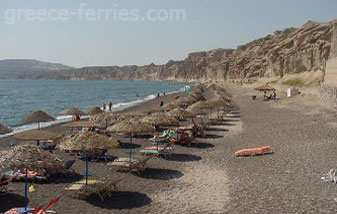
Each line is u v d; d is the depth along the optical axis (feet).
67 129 107.65
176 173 55.01
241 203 41.37
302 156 62.49
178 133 87.40
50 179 51.85
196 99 161.17
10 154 38.68
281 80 283.18
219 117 119.65
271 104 168.76
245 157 64.44
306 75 239.09
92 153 64.28
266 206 40.16
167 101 251.60
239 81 504.84
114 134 91.45
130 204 41.91
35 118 81.76
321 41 257.14
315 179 49.47
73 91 467.11
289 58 298.76
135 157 65.67
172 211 39.47
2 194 45.21
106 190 44.70
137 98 326.65
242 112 144.66
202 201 42.45
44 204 39.29
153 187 48.24
